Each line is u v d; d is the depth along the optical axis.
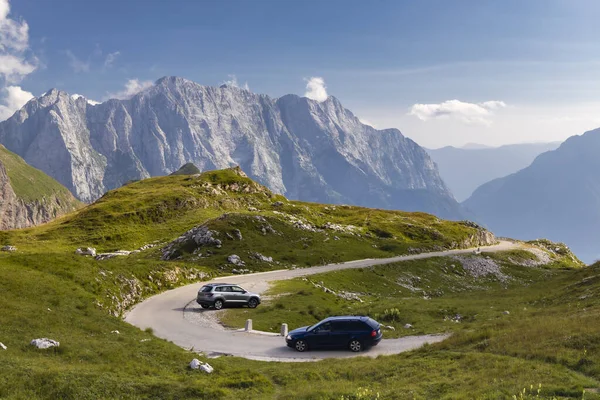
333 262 95.88
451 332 37.97
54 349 24.75
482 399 16.86
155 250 100.75
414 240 139.88
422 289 88.88
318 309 51.44
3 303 30.20
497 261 129.88
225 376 24.66
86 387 19.91
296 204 170.88
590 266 75.88
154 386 21.03
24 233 131.25
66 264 46.34
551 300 50.78
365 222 147.25
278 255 92.25
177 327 41.28
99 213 139.38
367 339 33.47
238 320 45.44
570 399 16.33
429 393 19.17
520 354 23.44
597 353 21.02
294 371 26.23
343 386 21.59
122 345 28.42
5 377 19.59
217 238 93.94
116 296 46.19
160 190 162.38
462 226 169.50
